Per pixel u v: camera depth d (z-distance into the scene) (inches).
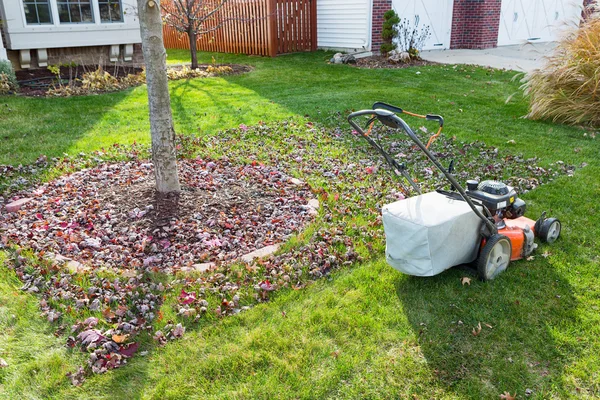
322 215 177.2
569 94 301.1
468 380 105.6
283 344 115.3
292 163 231.1
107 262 148.3
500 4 629.6
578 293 133.1
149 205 174.4
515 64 502.0
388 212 132.1
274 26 549.6
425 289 135.3
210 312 126.2
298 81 420.2
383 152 144.3
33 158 237.6
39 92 373.1
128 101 347.6
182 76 438.9
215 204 179.8
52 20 432.1
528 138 269.7
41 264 145.7
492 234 136.2
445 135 275.7
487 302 129.6
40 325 121.8
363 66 489.7
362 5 534.9
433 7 596.4
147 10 156.9
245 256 149.5
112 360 110.2
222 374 107.9
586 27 307.0
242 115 311.0
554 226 157.0
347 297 132.7
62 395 102.1
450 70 465.4
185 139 263.9
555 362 109.8
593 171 217.3
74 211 177.2
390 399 101.5
